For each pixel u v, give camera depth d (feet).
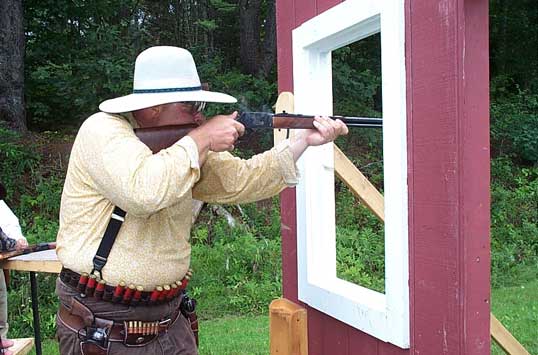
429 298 5.98
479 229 5.57
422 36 5.89
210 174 6.95
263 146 28.81
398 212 6.33
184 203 6.44
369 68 30.89
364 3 6.81
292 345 7.18
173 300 6.63
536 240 26.45
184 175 5.67
